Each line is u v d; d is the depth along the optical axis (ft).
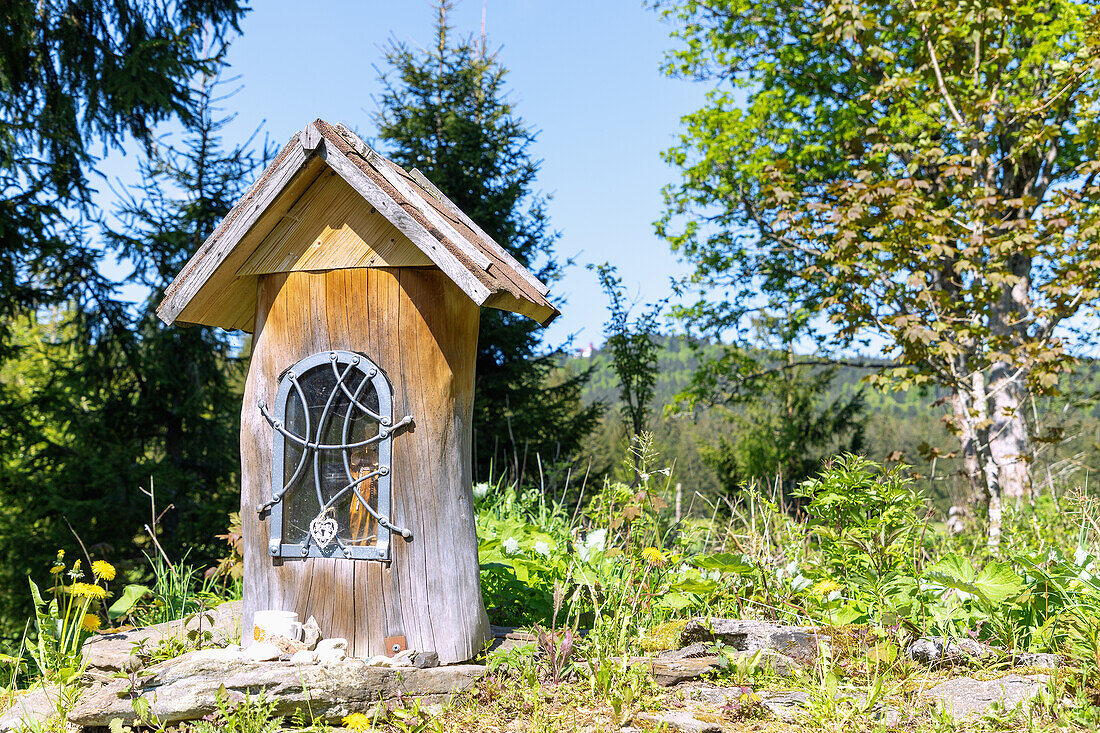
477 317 12.35
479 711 10.04
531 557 15.47
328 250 11.30
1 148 31.37
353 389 11.15
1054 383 27.12
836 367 57.31
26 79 34.58
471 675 10.57
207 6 37.83
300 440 11.17
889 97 39.24
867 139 41.19
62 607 12.67
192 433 39.40
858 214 27.73
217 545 34.83
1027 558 12.55
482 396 43.98
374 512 10.98
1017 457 29.25
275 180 10.91
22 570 32.40
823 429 57.31
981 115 32.81
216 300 12.22
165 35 36.40
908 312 30.25
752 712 10.06
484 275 10.40
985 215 28.91
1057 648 11.68
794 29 47.26
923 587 12.53
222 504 36.09
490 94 50.08
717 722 9.80
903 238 28.53
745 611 13.84
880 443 99.35
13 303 33.96
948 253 27.53
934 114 35.42
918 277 27.84
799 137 46.50
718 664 11.36
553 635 11.32
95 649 11.57
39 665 11.23
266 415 11.37
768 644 11.76
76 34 34.68
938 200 41.45
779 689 10.90
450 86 48.78
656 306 46.47
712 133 47.39
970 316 32.65
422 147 46.47
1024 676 10.39
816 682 10.93
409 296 11.10
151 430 38.91
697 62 50.39
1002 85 37.52
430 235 10.50
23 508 34.32
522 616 13.83
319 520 11.03
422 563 10.91
